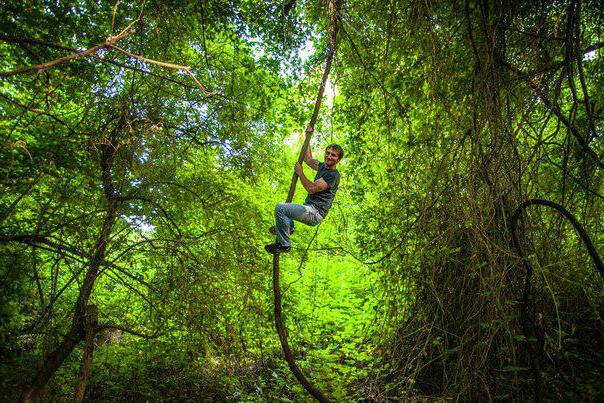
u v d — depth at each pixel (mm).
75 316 4441
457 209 4508
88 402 4645
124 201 5121
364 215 6273
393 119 5379
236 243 5430
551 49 4723
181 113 5691
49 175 4363
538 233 4762
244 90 6211
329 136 6531
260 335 5801
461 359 4281
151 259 5348
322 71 6238
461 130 4547
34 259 4398
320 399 4457
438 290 4891
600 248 4969
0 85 4109
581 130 5156
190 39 5750
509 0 4180
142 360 5570
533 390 4402
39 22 4293
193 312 4906
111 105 4828
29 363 4738
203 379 5504
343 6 5082
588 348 5055
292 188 4312
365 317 6742
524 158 4645
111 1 4578
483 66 4297
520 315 4461
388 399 4758
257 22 6031
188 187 5727
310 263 8180
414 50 4809
